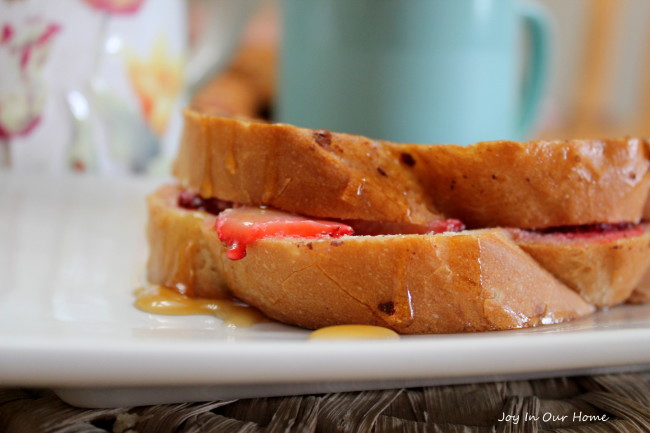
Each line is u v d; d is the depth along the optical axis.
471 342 0.22
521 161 0.26
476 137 0.40
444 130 0.40
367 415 0.22
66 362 0.21
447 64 0.39
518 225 0.26
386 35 0.39
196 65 0.53
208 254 0.27
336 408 0.23
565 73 0.94
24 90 0.40
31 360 0.21
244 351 0.21
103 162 0.43
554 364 0.22
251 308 0.26
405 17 0.38
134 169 0.44
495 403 0.23
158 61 0.43
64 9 0.40
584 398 0.24
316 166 0.26
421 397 0.23
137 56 0.42
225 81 0.61
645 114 0.89
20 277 0.28
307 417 0.22
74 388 0.22
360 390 0.23
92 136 0.42
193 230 0.27
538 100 0.49
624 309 0.28
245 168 0.27
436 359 0.21
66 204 0.37
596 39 0.93
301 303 0.25
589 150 0.27
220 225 0.26
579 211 0.27
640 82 0.92
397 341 0.22
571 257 0.26
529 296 0.26
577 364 0.22
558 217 0.27
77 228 0.34
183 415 0.22
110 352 0.21
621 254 0.27
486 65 0.40
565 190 0.26
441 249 0.25
